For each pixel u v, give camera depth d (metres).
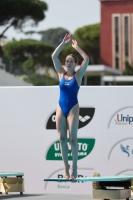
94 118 29.78
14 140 30.86
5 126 31.02
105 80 133.75
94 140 29.75
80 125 29.91
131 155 29.41
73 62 22.94
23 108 30.80
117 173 29.52
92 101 29.80
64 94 22.78
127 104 29.47
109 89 29.62
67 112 22.69
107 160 29.61
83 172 29.84
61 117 22.86
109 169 29.61
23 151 30.73
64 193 29.84
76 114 22.67
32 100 30.72
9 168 30.86
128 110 29.45
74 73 23.00
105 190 24.17
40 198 25.47
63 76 23.05
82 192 29.62
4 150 30.97
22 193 28.14
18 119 30.86
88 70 129.75
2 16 165.62
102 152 29.67
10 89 30.97
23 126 30.78
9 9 164.38
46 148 30.45
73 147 22.83
